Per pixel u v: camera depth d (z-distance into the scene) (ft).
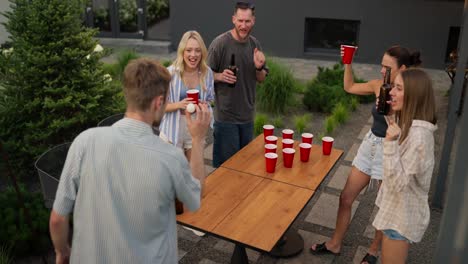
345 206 11.97
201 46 12.91
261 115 22.34
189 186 6.47
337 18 33.91
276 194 10.53
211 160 18.38
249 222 9.43
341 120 22.77
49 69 15.58
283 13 35.01
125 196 6.05
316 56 35.45
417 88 8.37
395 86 8.84
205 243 13.08
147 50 37.86
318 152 12.86
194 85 13.24
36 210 13.28
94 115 16.43
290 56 36.04
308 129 22.36
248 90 14.64
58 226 6.36
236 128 14.82
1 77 16.07
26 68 15.64
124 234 6.12
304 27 34.91
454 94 13.51
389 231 9.18
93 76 16.40
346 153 19.38
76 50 15.70
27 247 12.30
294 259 12.33
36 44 15.75
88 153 6.08
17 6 15.93
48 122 16.11
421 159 8.42
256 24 35.91
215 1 36.01
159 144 6.22
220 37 14.26
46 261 11.89
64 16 15.57
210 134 21.36
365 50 34.14
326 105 24.47
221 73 14.08
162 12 38.40
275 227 9.26
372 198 15.52
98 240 6.15
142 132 6.16
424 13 31.60
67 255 6.93
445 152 14.20
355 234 13.52
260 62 13.99
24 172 16.19
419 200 8.92
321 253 12.52
